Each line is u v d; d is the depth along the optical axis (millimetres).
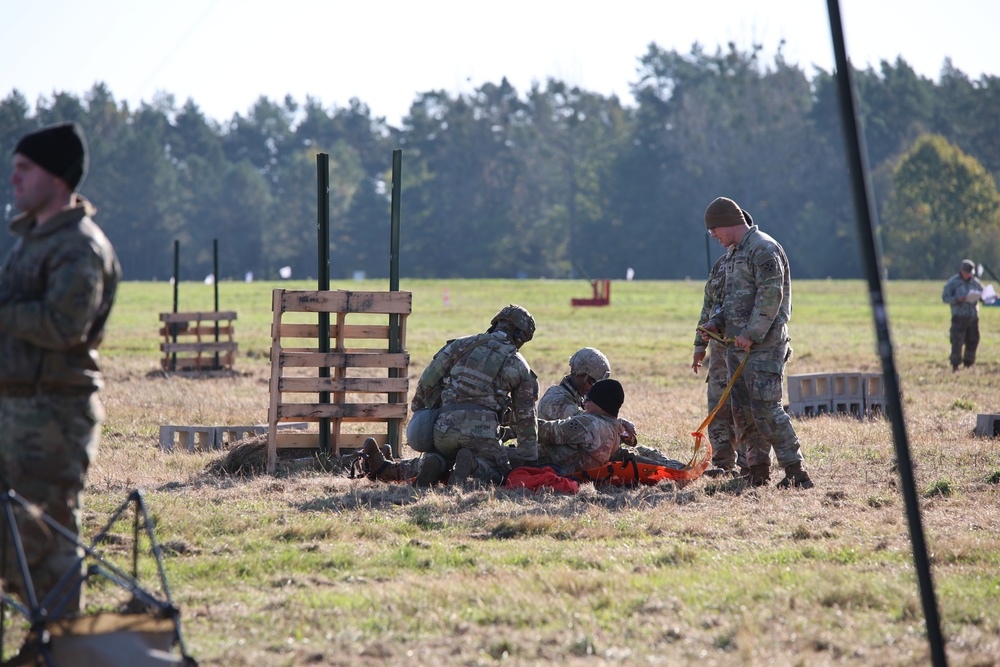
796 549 16672
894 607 13336
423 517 19078
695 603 13461
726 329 23406
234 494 21688
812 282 195750
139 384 48500
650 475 23172
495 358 22531
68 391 10914
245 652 11508
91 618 10141
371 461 23641
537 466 22969
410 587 14234
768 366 22594
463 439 22375
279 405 25969
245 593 14211
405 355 27031
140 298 154625
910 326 88250
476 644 11898
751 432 23281
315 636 12211
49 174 10930
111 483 22953
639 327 92938
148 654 9844
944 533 17750
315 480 23703
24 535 10688
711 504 20750
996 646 11680
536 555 16312
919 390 43625
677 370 54094
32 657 9961
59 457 10820
